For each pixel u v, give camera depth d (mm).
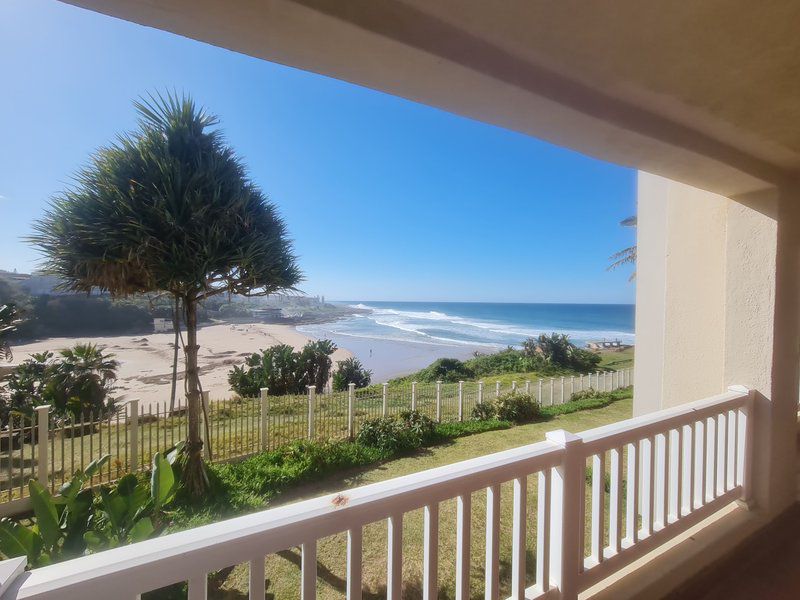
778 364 2525
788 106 1697
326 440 6312
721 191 2553
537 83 1438
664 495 2094
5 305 8188
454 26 1213
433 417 7793
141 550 854
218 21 1065
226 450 5727
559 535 1582
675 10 1142
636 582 1909
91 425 4809
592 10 1141
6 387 7078
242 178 4324
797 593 2014
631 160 2057
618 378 11773
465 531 1330
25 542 2217
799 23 1189
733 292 2650
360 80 1381
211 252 4012
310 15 1032
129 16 1057
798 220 2586
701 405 2285
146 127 3988
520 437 7055
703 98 1642
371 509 1123
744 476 2512
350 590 1084
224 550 916
